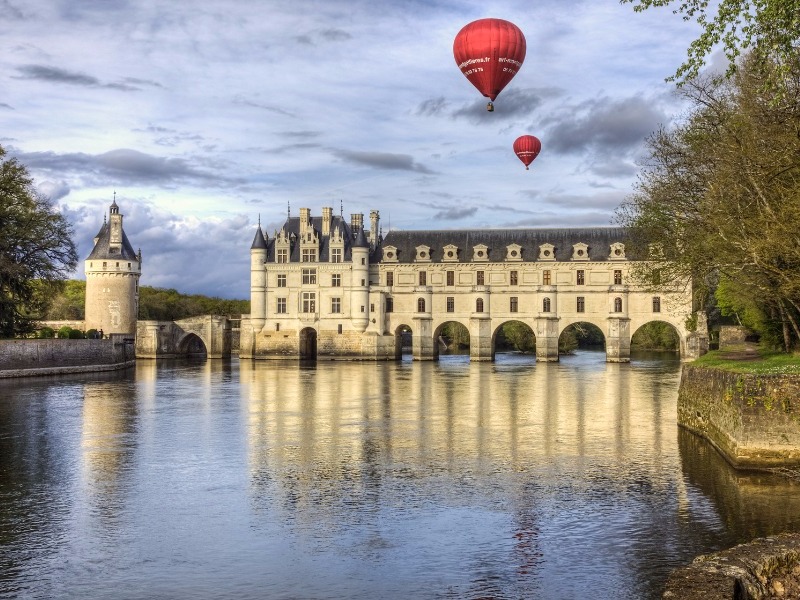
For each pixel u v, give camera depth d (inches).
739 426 1242.6
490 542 911.0
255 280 5064.0
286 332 5032.0
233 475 1257.4
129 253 5128.0
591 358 5049.2
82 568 841.5
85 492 1151.6
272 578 810.8
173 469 1305.4
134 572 829.2
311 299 5000.0
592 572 813.9
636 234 2241.6
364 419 1895.9
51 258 3528.5
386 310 4933.6
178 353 5354.3
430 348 4808.1
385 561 853.8
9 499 1112.2
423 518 1005.8
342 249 4950.8
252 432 1690.5
